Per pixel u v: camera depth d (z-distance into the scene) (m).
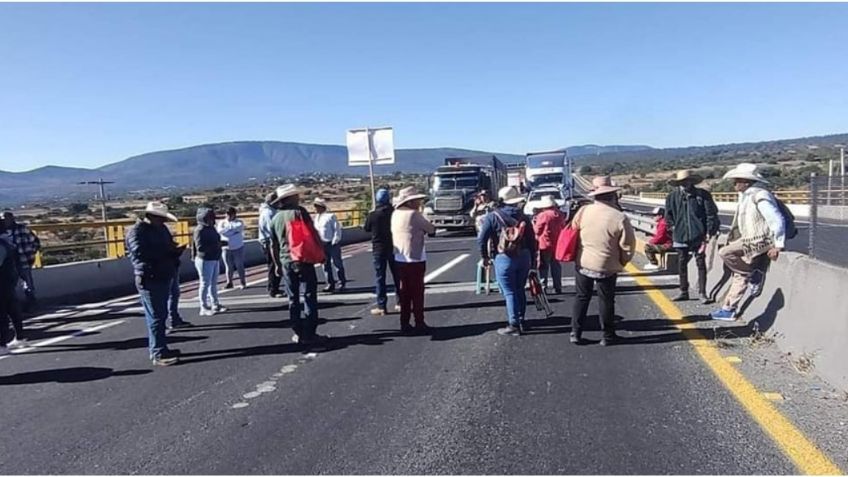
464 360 6.93
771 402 5.23
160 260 7.39
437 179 29.97
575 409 5.26
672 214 9.50
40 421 5.65
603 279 7.17
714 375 5.98
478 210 13.80
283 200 7.97
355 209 30.75
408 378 6.36
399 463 4.40
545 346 7.38
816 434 4.59
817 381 5.70
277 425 5.23
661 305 9.33
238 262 13.48
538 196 30.09
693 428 4.77
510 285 7.97
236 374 6.82
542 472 4.17
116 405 5.99
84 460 4.72
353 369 6.79
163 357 7.45
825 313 5.95
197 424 5.35
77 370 7.33
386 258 9.78
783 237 7.34
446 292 11.68
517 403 5.47
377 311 9.84
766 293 7.59
